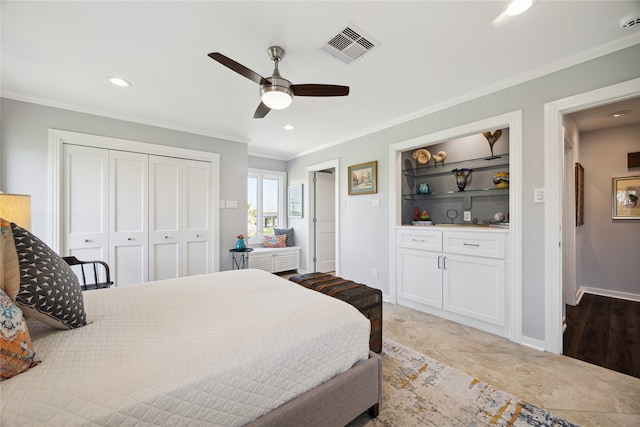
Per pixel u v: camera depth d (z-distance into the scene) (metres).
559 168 2.10
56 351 0.96
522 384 1.73
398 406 1.53
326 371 1.22
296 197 5.38
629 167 3.40
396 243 3.33
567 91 2.04
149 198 3.33
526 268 2.26
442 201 3.61
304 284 2.31
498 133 2.94
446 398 1.60
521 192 2.28
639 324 2.65
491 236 2.47
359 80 2.31
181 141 3.56
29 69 2.14
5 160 2.54
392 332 2.52
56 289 1.06
